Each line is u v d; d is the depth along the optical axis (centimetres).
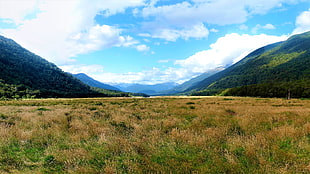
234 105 2286
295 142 626
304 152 541
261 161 474
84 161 509
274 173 425
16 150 591
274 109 1669
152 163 479
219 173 432
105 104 2570
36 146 625
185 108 1864
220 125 900
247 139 644
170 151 565
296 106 2148
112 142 641
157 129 829
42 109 1812
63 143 656
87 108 1902
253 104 2495
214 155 531
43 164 491
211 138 668
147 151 569
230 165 466
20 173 440
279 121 1005
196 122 983
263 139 635
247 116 1182
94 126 881
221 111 1495
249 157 514
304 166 443
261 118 1084
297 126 845
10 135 717
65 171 455
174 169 451
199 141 622
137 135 742
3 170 451
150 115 1309
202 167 460
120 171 445
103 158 525
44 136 732
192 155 539
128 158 516
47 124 950
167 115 1327
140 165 470
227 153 534
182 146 607
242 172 435
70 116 1218
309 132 720
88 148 605
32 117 1178
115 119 1100
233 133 755
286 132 714
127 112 1504
